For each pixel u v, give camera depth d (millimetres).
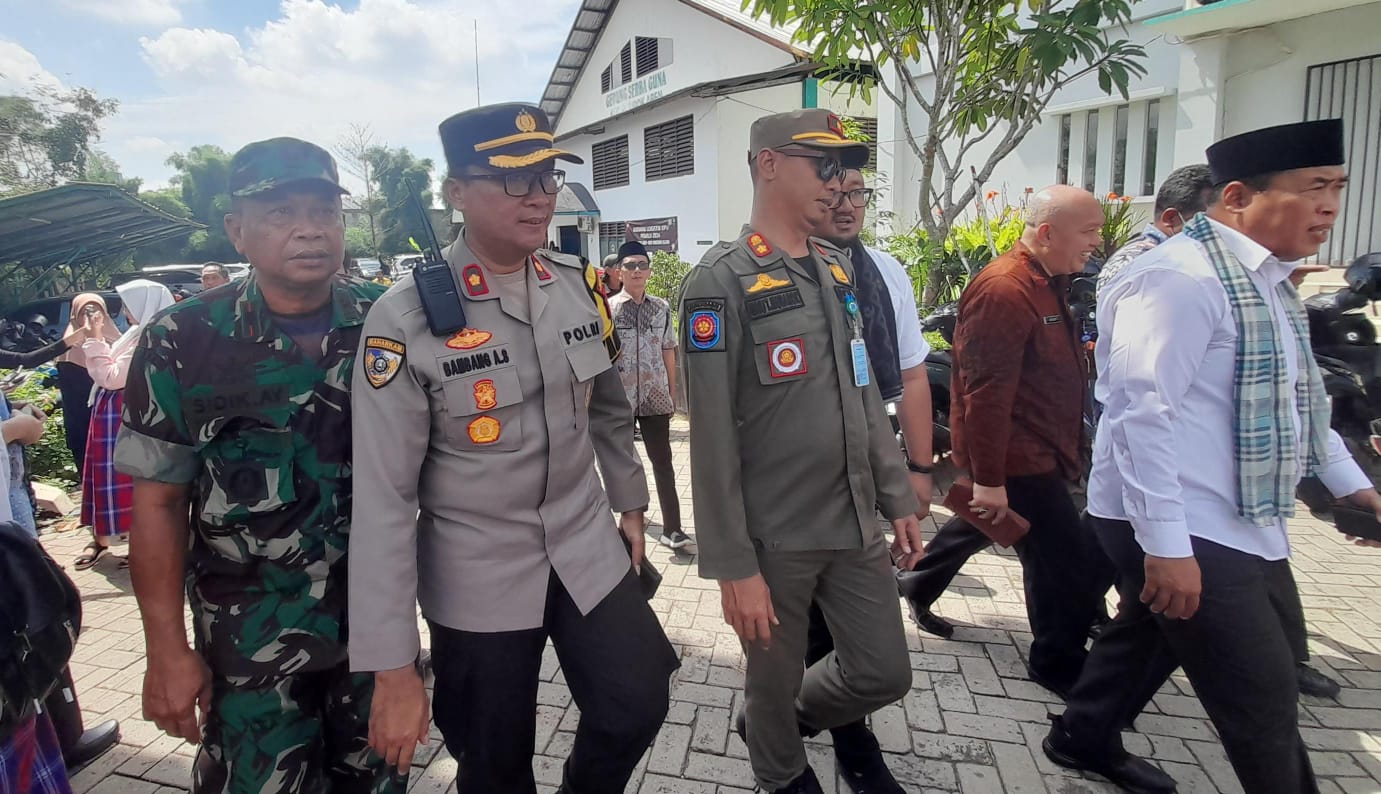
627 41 19406
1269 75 6734
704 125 16391
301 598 1726
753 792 2408
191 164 36375
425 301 1610
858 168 2287
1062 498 2771
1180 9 7129
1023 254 2760
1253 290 1874
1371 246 6371
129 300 4500
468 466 1686
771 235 2045
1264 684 1871
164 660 1661
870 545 2055
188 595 1771
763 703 2131
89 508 4422
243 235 1619
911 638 3355
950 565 3236
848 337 2051
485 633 1716
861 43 5328
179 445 1654
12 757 1557
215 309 1667
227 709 1707
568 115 23766
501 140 1602
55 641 1594
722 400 1938
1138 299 1950
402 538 1608
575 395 1800
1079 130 8148
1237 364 1888
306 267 1614
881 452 2158
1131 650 2262
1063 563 2785
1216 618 1896
